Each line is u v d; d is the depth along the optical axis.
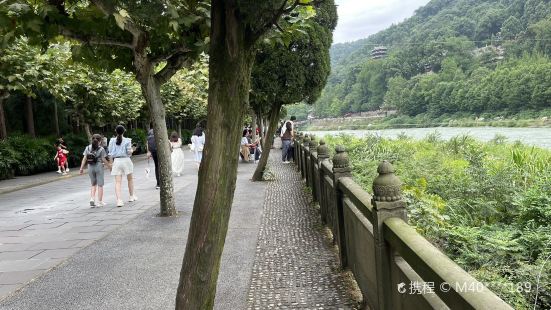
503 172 6.20
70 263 4.90
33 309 3.67
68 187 12.52
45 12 4.10
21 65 10.83
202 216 2.25
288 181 10.93
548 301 3.14
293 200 8.20
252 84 9.22
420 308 1.94
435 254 1.81
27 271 4.68
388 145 12.56
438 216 4.30
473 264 3.69
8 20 3.73
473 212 5.21
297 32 4.38
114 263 4.83
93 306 3.69
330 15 9.84
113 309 3.62
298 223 6.30
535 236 3.94
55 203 9.47
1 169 14.30
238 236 5.71
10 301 3.86
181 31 5.43
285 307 3.48
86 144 20.09
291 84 9.16
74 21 4.59
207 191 2.24
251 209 7.49
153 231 6.22
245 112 2.32
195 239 2.27
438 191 5.98
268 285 3.97
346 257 4.18
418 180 6.16
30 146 15.84
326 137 19.75
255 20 2.19
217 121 2.23
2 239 6.25
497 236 3.95
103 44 5.82
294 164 15.34
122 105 21.45
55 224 7.14
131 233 6.16
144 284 4.15
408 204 4.38
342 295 3.65
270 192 9.25
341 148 4.33
